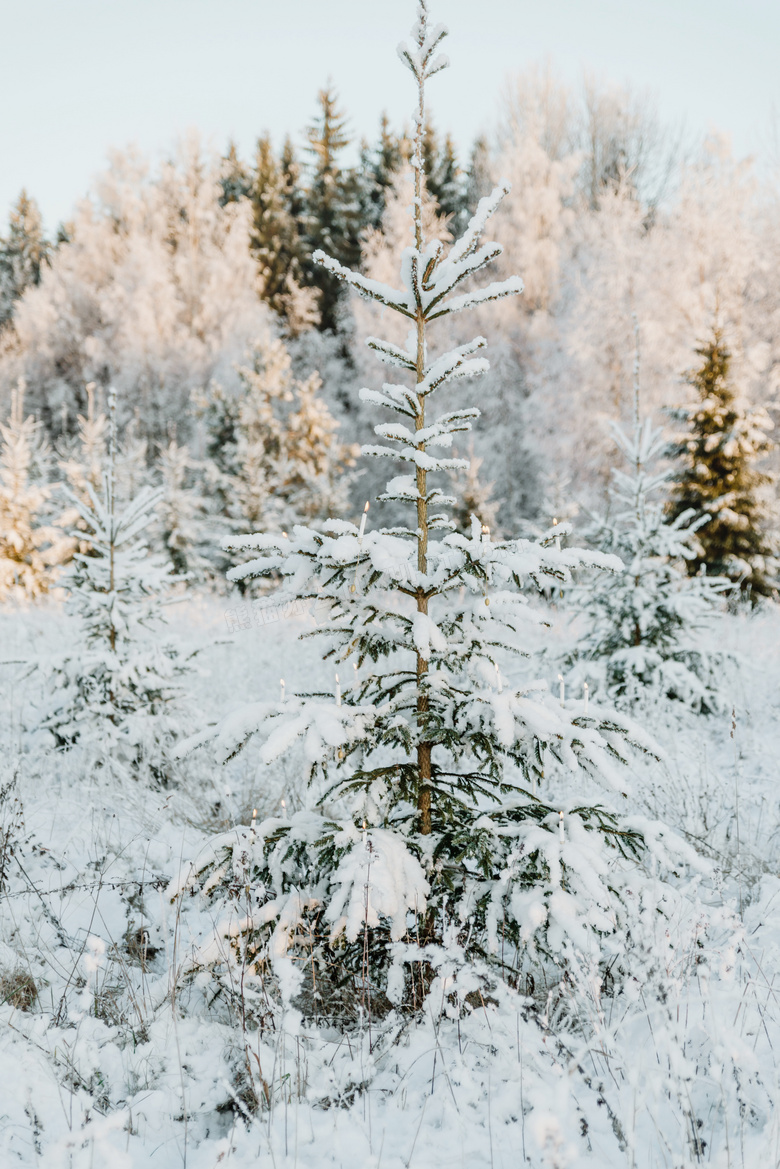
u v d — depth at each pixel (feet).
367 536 8.28
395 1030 7.73
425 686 8.92
